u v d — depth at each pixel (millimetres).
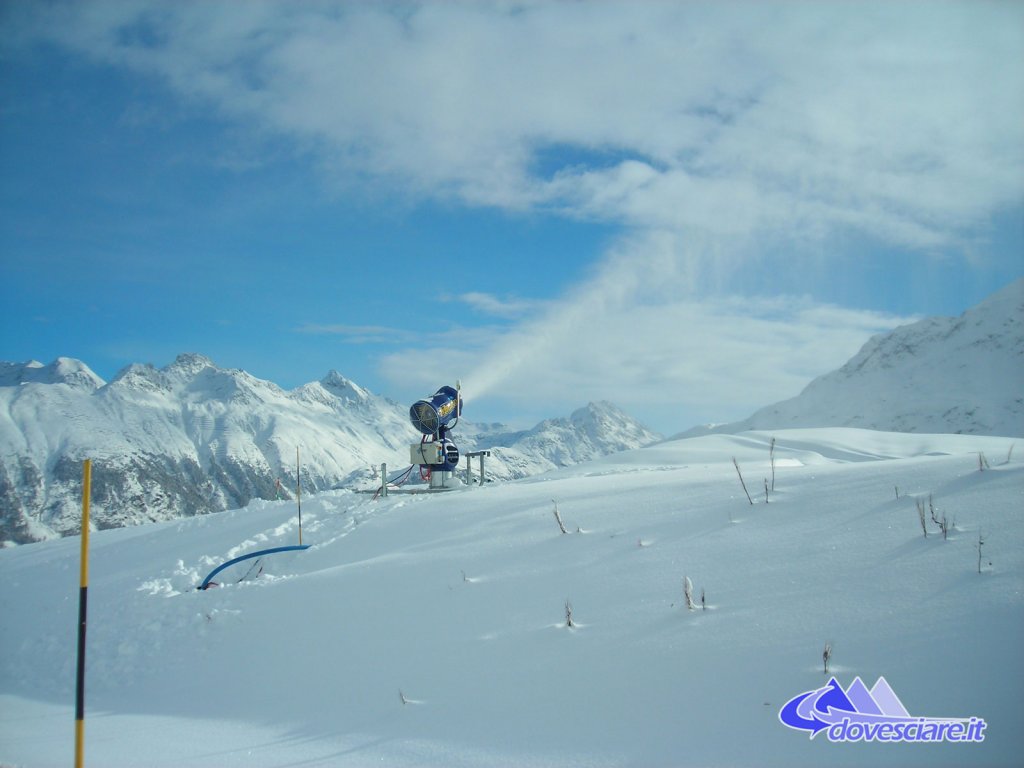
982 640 6883
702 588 8992
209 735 8539
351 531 14812
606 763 6594
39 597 15539
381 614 10531
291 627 10977
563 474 24500
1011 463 10094
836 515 9867
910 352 184625
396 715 8164
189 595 12977
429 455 18297
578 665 8172
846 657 7180
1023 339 169250
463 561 11484
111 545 18453
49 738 8984
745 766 6266
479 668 8641
